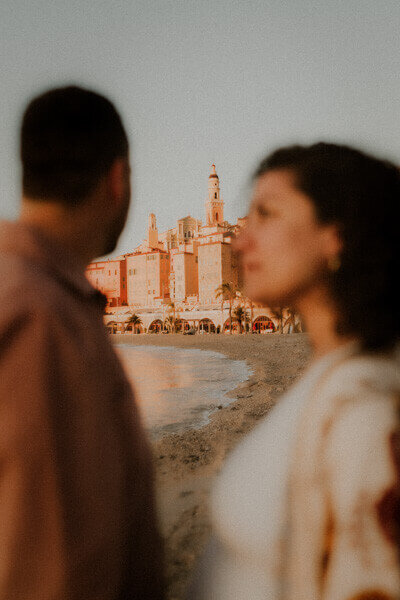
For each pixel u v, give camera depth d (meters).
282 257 0.78
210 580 0.83
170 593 2.57
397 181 0.78
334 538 0.59
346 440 0.60
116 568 0.84
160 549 1.11
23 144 1.01
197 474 5.11
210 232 118.69
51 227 1.02
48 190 1.01
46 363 0.78
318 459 0.63
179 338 79.19
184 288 112.25
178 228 141.12
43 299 0.83
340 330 0.78
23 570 0.73
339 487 0.59
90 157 1.01
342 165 0.77
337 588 0.57
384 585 0.54
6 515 0.73
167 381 20.00
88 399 0.83
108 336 1.02
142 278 122.31
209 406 12.07
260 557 0.73
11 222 0.97
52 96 1.00
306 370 0.83
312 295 0.80
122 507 0.90
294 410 0.77
